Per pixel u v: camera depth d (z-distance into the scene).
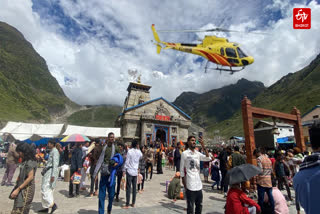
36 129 24.88
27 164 4.46
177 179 8.26
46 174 5.96
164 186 10.76
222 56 15.34
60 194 8.30
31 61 178.12
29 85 155.12
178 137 36.91
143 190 9.57
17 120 78.94
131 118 34.59
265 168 5.62
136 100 47.44
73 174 7.88
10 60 151.38
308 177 1.94
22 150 4.49
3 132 22.59
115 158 5.89
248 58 15.24
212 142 63.91
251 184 6.95
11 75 137.62
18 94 116.50
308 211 1.86
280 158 8.70
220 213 6.30
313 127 2.27
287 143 28.39
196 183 4.98
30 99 131.38
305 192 1.92
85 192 8.83
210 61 16.25
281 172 8.55
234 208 3.86
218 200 8.14
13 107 92.12
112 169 5.85
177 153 10.58
